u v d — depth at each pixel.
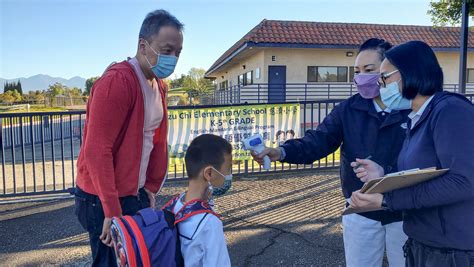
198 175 1.95
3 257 4.23
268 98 21.58
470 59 23.23
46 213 5.66
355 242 2.70
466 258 1.83
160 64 2.45
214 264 1.77
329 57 21.98
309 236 4.63
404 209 1.85
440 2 10.41
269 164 2.63
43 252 4.35
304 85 21.88
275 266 3.92
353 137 2.66
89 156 2.28
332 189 6.52
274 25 21.77
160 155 2.80
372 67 2.53
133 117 2.42
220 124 7.00
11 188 7.23
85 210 2.51
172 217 1.81
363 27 23.16
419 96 1.94
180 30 2.48
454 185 1.71
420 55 1.92
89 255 4.27
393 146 2.53
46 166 9.66
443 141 1.76
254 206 5.70
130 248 1.63
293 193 6.31
